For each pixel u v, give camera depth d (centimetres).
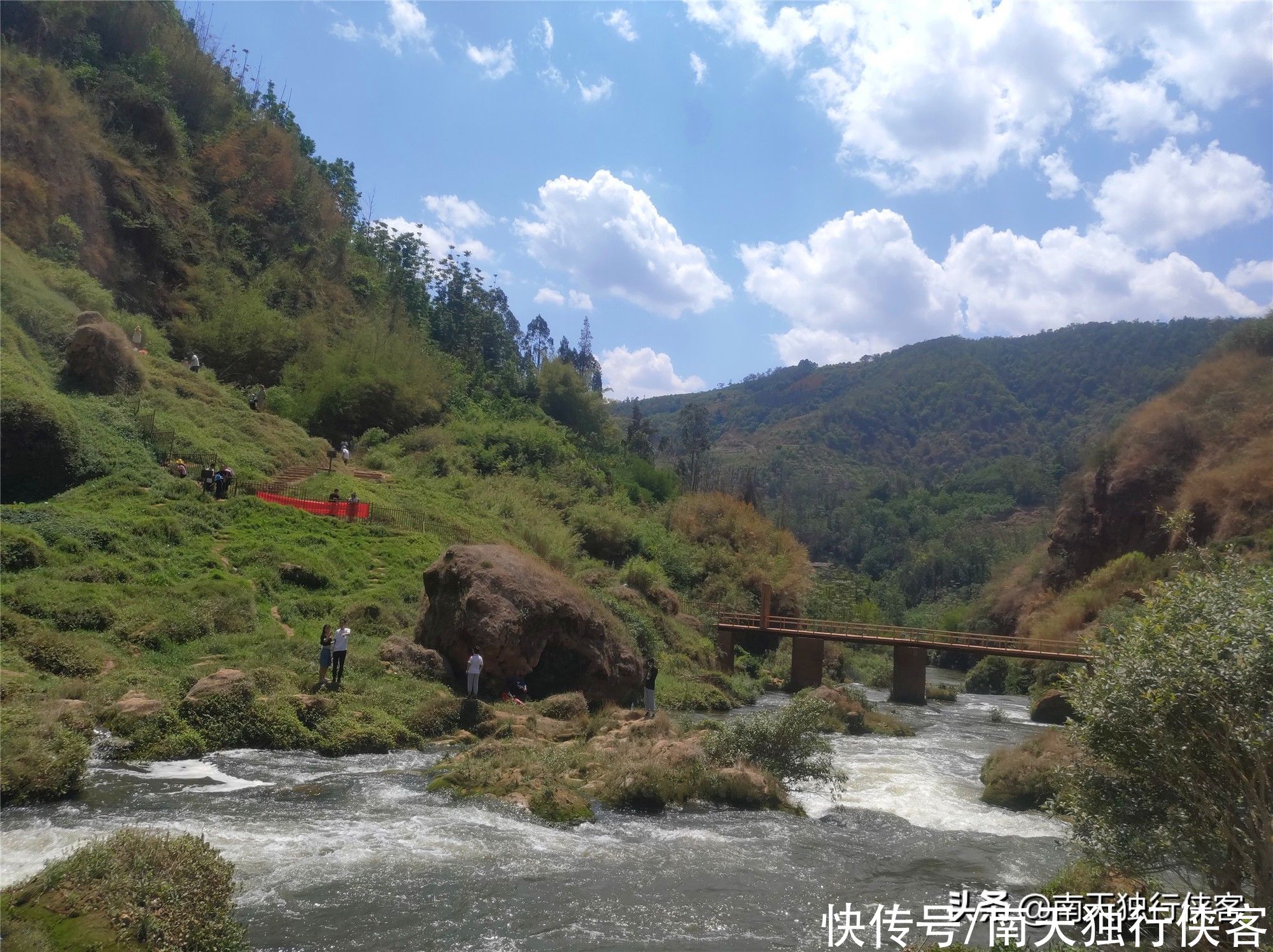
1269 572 823
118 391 3478
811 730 1609
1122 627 970
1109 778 890
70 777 1177
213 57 7350
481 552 2322
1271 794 766
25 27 5388
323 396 5138
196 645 1942
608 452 8206
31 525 2291
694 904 948
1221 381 5781
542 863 1043
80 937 606
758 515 6175
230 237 6003
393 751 1633
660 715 1852
